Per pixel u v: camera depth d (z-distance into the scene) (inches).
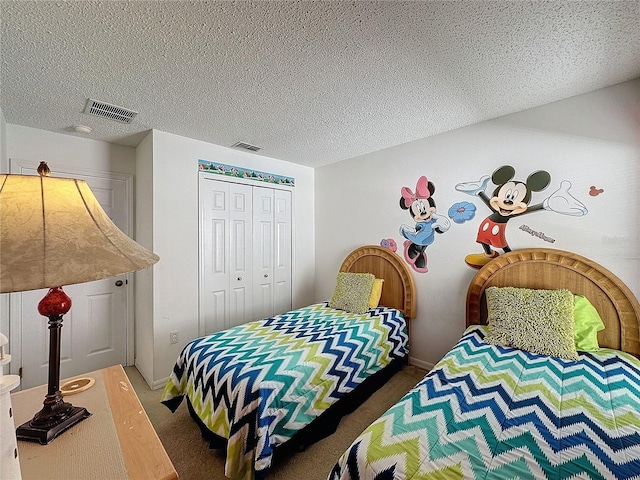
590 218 78.8
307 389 66.8
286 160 139.9
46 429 33.7
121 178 112.3
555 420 44.6
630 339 72.0
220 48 56.5
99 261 29.3
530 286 86.0
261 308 131.9
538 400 49.9
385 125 97.8
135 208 115.1
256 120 91.4
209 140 109.5
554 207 84.2
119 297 112.0
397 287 118.0
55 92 71.9
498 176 93.9
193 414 72.5
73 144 101.7
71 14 46.6
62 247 28.0
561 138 82.6
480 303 94.2
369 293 113.2
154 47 55.7
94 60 59.3
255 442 56.1
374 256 125.6
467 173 100.3
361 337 87.5
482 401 50.0
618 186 74.9
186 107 81.5
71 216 30.7
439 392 52.8
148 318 101.2
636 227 72.9
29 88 69.7
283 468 62.9
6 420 23.3
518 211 90.3
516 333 73.7
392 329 101.0
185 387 77.1
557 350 67.6
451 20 50.4
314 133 103.7
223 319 117.6
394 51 58.7
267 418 57.4
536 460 37.0
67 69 62.2
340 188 142.1
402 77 68.7
